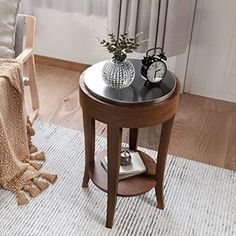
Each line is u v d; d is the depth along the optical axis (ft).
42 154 7.19
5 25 7.04
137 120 5.14
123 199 6.47
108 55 9.70
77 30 9.59
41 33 9.85
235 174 7.11
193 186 6.79
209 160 7.43
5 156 6.26
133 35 8.38
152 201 6.46
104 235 5.92
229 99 9.21
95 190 6.62
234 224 6.16
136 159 6.31
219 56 8.80
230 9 8.25
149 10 8.10
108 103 5.12
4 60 6.51
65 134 7.82
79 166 7.09
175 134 8.04
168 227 6.07
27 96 8.76
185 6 7.98
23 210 6.23
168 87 5.38
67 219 6.12
